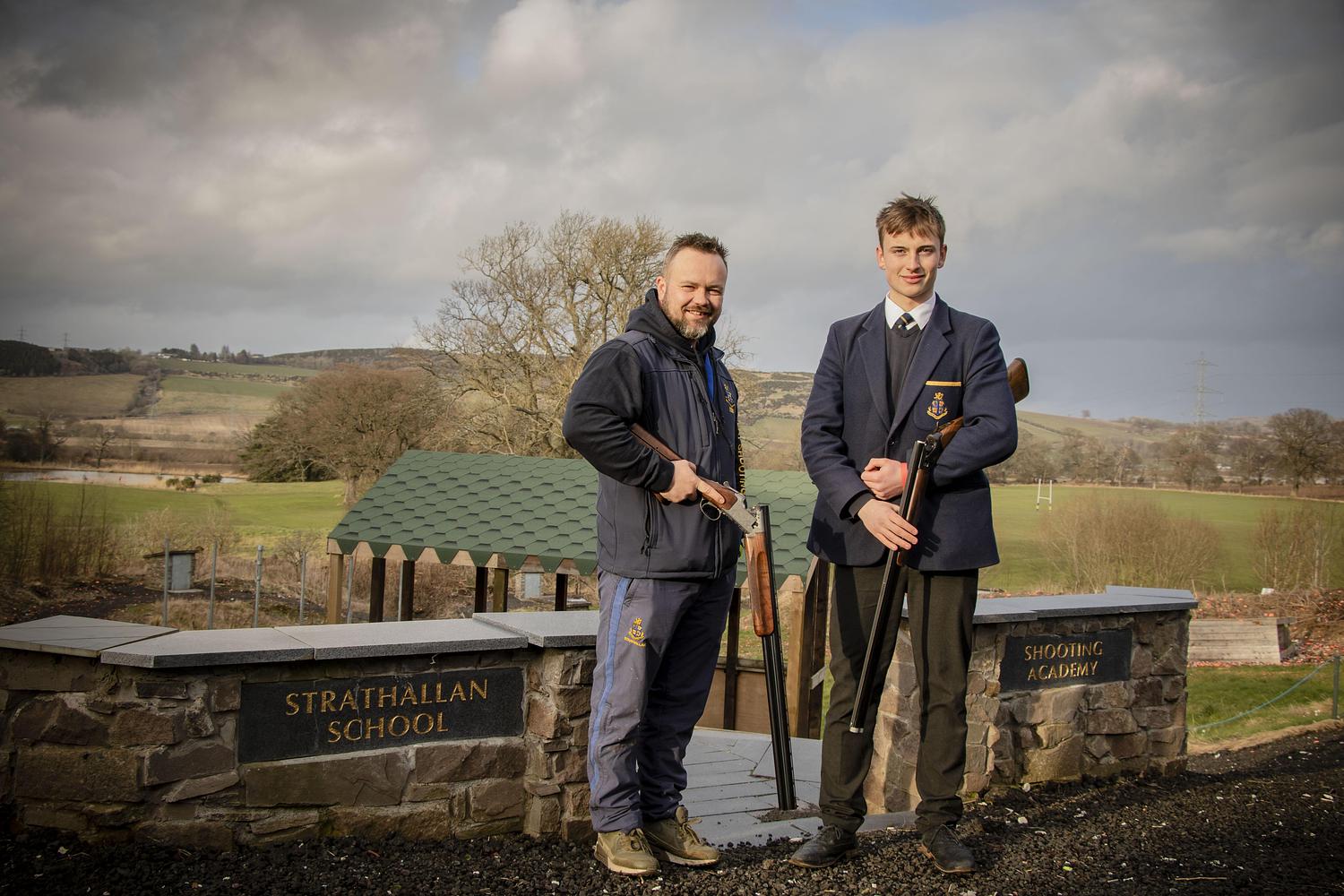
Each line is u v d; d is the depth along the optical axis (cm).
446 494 1052
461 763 374
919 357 353
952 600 350
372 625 400
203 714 338
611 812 346
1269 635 1830
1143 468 4406
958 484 349
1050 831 400
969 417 349
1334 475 3806
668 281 354
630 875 338
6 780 338
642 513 343
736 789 484
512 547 930
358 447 3509
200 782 337
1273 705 1294
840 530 357
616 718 345
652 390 347
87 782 334
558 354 2577
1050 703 481
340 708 357
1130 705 511
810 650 821
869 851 366
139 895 298
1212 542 2750
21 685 338
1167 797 467
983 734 453
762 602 354
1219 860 367
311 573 2192
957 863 339
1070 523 2752
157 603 1806
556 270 2561
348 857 342
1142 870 354
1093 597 533
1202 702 1351
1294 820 428
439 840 369
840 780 353
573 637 377
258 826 344
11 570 1856
